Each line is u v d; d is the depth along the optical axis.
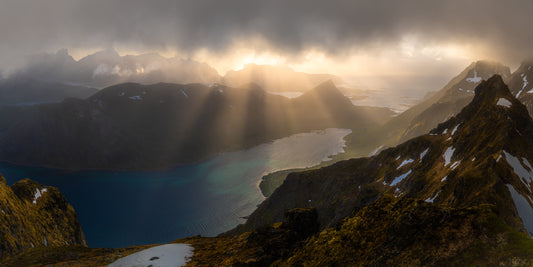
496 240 23.20
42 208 152.38
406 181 143.75
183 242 69.56
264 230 55.22
